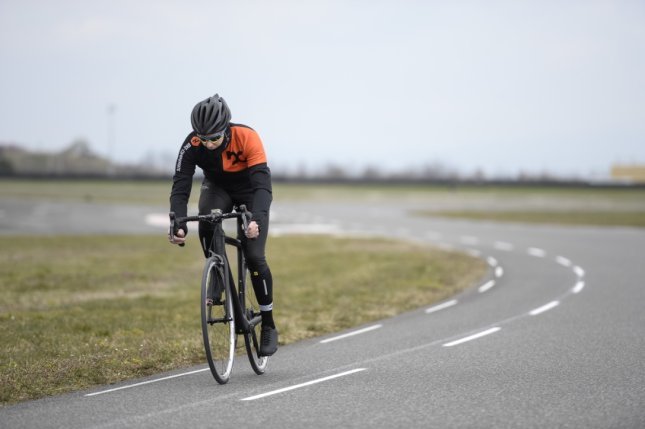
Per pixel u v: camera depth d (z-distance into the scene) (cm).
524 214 7869
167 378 1319
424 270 3209
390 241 4662
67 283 2797
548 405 1099
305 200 11231
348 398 1148
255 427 991
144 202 9781
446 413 1057
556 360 1446
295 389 1213
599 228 5812
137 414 1062
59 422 1027
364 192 14362
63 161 18775
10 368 1370
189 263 3534
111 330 1833
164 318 2030
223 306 1244
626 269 3148
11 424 1020
